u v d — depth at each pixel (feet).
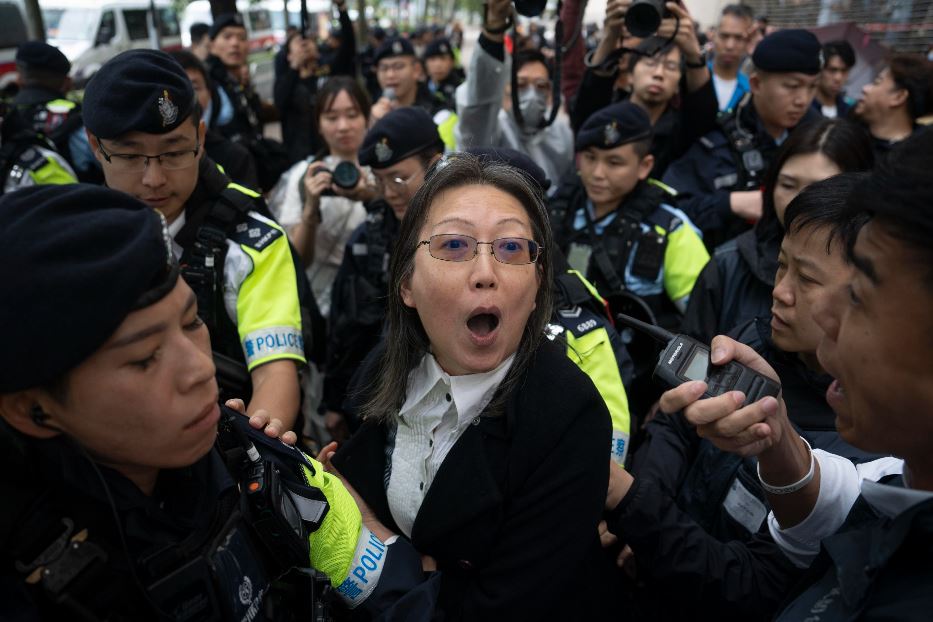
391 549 3.89
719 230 9.75
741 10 14.51
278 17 56.44
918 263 2.05
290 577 3.36
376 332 7.84
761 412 3.28
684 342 3.92
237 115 14.96
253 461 3.27
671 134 11.31
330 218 9.95
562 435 3.63
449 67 24.67
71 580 2.45
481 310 3.52
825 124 6.31
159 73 5.20
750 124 10.36
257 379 5.62
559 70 9.41
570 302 5.62
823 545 2.77
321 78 22.44
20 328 2.23
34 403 2.45
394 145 7.52
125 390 2.45
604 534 4.95
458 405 3.73
